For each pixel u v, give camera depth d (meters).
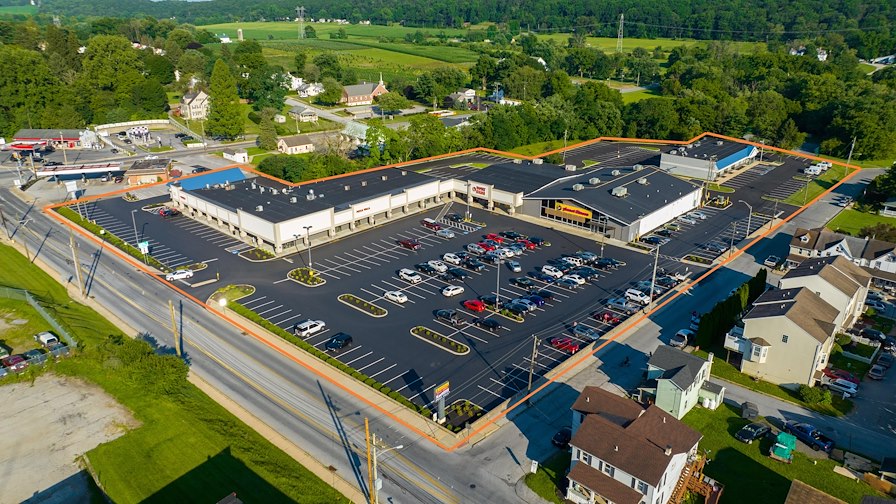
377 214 130.88
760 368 75.25
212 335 83.94
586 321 88.06
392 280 101.00
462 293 96.19
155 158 173.62
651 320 88.44
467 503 55.38
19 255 111.00
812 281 83.19
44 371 75.75
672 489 55.81
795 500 51.47
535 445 63.06
